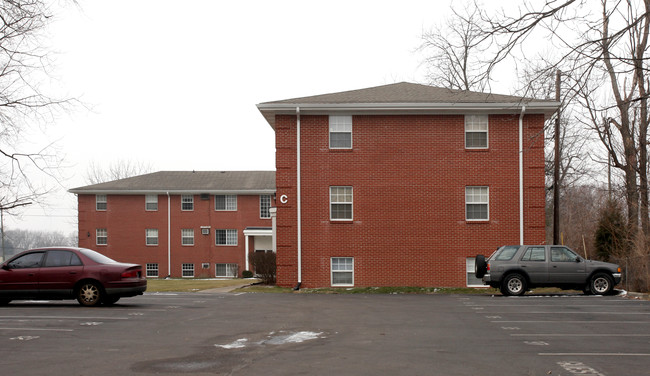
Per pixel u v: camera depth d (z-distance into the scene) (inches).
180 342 434.6
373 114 1053.2
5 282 656.4
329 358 374.3
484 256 959.6
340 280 1048.2
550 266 850.1
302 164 1053.8
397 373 333.1
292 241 1049.5
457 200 1043.9
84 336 460.8
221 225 1939.0
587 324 536.1
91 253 679.1
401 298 826.8
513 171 1041.5
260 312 629.3
